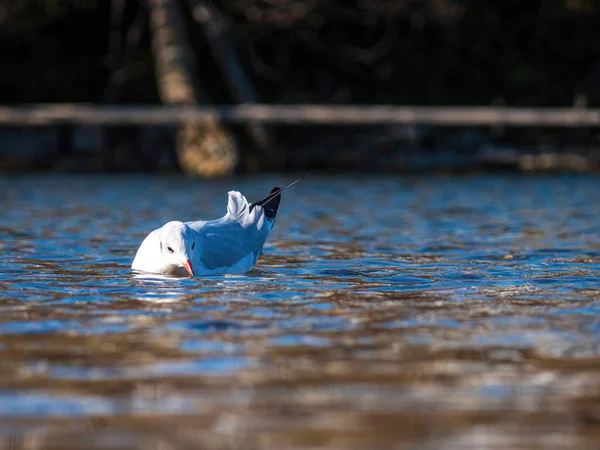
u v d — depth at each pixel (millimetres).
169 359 16859
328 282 25078
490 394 14859
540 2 88812
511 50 90188
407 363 16609
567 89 90125
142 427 13406
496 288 24016
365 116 72625
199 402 14469
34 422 13586
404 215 42531
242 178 65875
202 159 71500
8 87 86750
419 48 90375
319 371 16094
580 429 13336
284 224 39094
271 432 13227
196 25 86250
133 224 38875
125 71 84625
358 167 75500
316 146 80500
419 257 29766
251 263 27484
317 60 90625
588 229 36906
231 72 80375
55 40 87438
